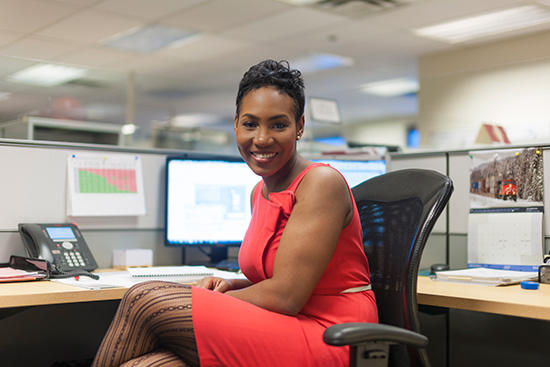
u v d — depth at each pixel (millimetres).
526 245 1664
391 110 9102
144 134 8570
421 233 1134
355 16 4750
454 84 5773
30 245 1604
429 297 1219
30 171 1695
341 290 1106
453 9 4539
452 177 1890
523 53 5219
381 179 1335
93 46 5613
